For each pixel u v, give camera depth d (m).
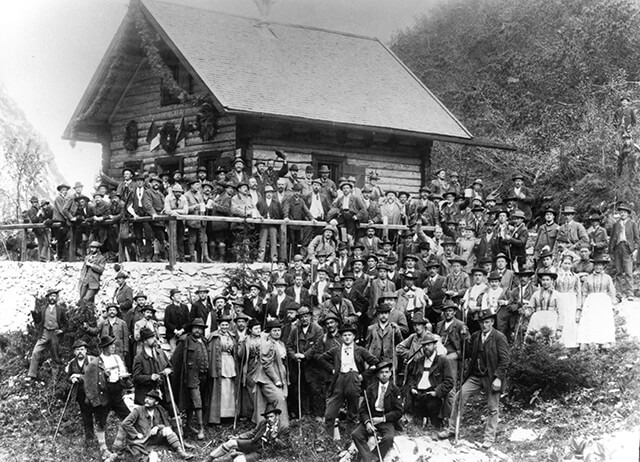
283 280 14.99
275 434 12.52
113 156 24.88
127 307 15.37
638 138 25.36
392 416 11.98
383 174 23.70
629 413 12.92
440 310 15.12
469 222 19.66
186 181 21.56
